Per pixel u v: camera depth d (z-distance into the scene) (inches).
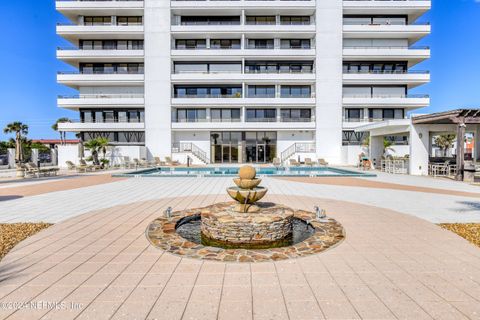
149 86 1175.0
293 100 1178.6
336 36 1173.1
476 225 240.4
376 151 888.3
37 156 1168.8
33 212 295.4
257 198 231.1
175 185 519.8
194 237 229.3
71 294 126.0
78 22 1233.4
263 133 1235.2
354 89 1216.2
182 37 1214.9
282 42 1242.6
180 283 136.0
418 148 698.8
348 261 162.4
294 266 155.3
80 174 757.9
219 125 1180.5
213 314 110.1
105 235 213.6
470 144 1651.1
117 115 1224.2
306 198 379.6
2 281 138.7
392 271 149.4
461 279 140.0
